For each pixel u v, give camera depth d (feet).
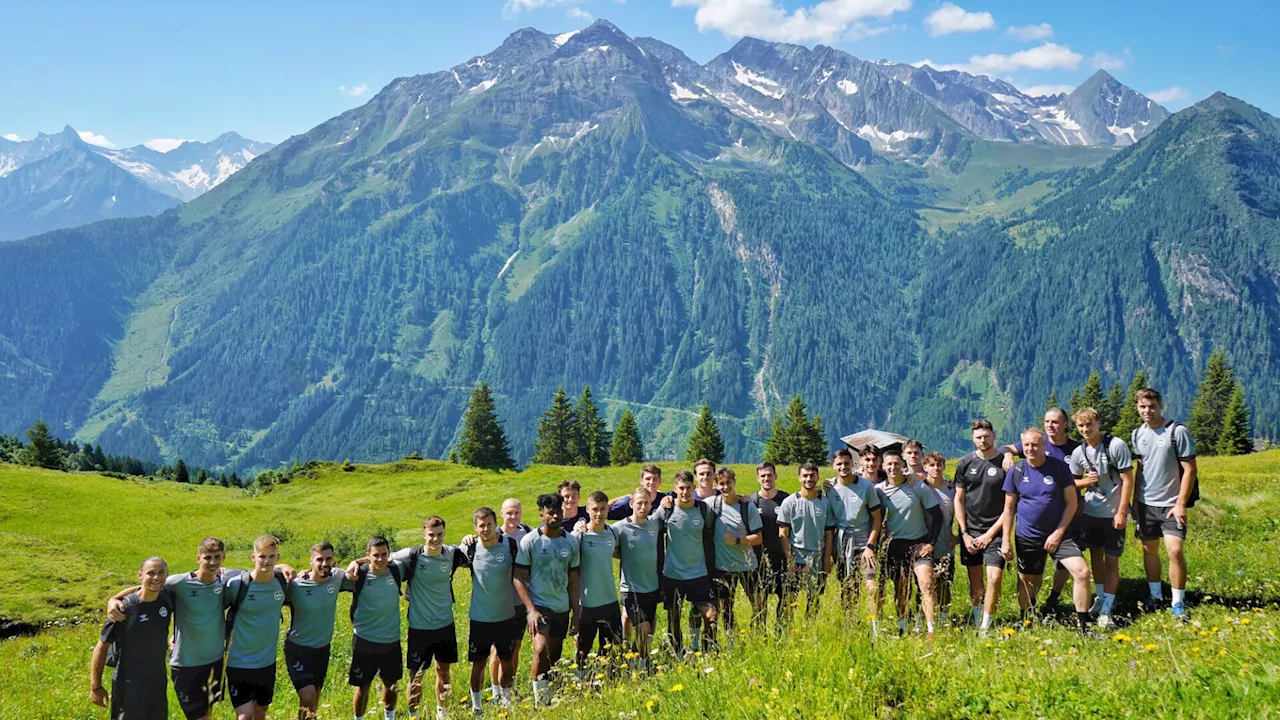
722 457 362.74
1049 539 35.45
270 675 35.42
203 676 33.86
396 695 38.17
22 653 69.51
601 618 38.01
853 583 31.45
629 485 216.33
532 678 36.58
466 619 58.49
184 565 145.59
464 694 41.11
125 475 278.05
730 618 38.65
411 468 299.79
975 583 39.50
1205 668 21.50
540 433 388.16
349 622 62.64
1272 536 55.26
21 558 131.95
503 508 39.99
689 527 38.83
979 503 37.58
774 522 39.52
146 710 33.12
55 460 330.13
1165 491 35.99
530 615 35.91
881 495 38.40
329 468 303.89
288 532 171.12
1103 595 36.78
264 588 34.99
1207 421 349.20
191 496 214.48
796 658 24.72
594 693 30.32
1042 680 22.33
